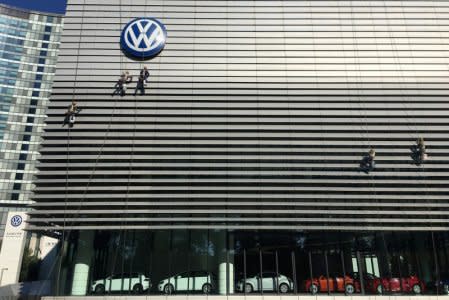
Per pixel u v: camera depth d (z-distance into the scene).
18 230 52.28
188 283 18.19
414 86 21.50
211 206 18.91
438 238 19.38
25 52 102.69
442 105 21.12
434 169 19.92
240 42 21.94
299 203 19.02
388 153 20.09
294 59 21.75
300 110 20.77
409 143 20.31
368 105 20.98
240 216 18.83
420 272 18.78
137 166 19.22
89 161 19.33
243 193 19.12
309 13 22.69
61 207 18.72
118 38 21.73
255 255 18.69
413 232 19.34
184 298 17.83
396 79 21.61
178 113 20.36
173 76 21.09
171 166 19.28
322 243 18.97
